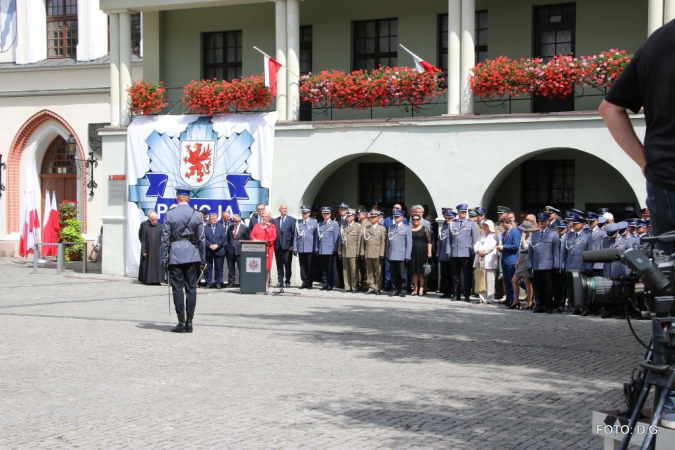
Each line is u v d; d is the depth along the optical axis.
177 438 6.94
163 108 25.61
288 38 22.52
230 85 22.72
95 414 7.81
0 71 31.61
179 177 23.08
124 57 24.20
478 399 8.57
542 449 6.70
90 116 30.55
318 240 21.28
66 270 26.72
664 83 3.77
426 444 6.81
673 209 3.80
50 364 10.37
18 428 7.27
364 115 23.38
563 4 21.78
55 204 28.19
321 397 8.59
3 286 21.08
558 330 14.17
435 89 20.83
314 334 13.19
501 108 22.12
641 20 20.91
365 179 24.06
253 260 20.17
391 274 20.00
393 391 8.92
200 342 12.20
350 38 23.81
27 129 31.45
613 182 21.34
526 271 17.48
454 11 20.62
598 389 9.17
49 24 31.67
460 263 19.03
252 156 22.41
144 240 21.94
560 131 19.55
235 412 7.91
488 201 20.61
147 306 17.02
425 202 23.28
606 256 3.81
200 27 25.27
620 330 14.25
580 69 19.30
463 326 14.52
